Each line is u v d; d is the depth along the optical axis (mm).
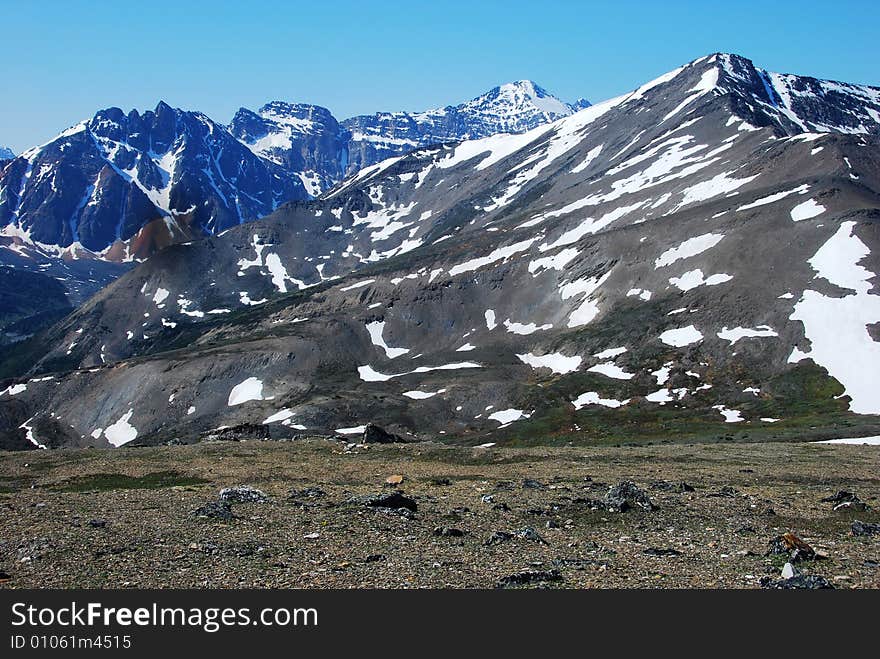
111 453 68500
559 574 26859
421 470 57094
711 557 30047
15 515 36188
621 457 66812
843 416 115062
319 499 41156
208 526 33625
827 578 26984
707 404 131375
